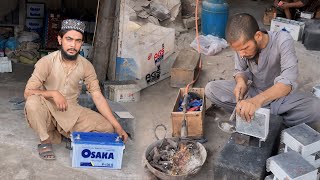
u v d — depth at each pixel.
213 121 4.04
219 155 3.06
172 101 4.42
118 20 4.48
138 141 3.75
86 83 3.62
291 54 3.19
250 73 3.62
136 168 3.39
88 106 3.97
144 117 4.13
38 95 3.39
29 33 6.65
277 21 5.88
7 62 5.34
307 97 3.56
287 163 2.85
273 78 3.52
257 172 2.90
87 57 5.10
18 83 4.99
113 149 3.28
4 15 6.90
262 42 3.27
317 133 3.15
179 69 4.57
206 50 5.29
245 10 7.07
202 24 5.75
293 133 3.14
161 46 4.61
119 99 4.36
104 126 3.55
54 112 3.47
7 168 3.28
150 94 4.55
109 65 4.71
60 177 3.21
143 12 5.34
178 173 3.20
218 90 3.82
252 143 3.17
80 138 3.29
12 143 3.59
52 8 7.03
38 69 3.44
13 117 4.03
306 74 4.87
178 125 3.68
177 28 5.82
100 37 4.59
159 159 3.30
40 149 3.43
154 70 4.66
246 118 2.92
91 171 3.31
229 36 3.04
